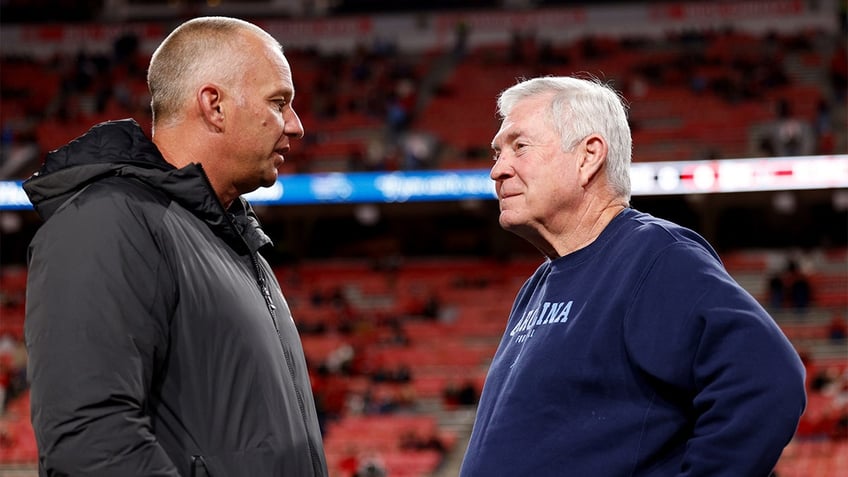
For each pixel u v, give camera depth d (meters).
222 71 2.55
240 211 2.82
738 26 30.39
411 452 15.29
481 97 28.20
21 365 18.83
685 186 21.36
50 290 2.20
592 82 2.83
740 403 2.26
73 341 2.15
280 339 2.64
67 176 2.35
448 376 18.62
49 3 32.34
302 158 25.22
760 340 2.29
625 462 2.43
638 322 2.45
